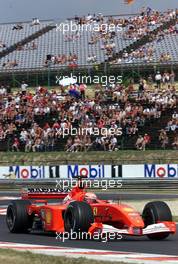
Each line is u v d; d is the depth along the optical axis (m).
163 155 37.72
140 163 37.28
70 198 14.80
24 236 15.04
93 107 42.12
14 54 57.53
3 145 43.38
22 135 42.28
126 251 11.95
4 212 23.00
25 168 38.06
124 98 42.88
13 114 44.84
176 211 22.36
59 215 14.30
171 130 40.09
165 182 34.34
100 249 12.32
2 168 38.72
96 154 39.16
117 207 13.75
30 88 51.75
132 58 50.75
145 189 34.56
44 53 56.41
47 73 51.59
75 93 44.25
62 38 57.72
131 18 56.47
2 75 53.00
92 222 13.55
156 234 14.09
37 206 15.26
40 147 41.50
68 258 10.66
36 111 44.38
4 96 47.09
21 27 61.91
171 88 45.28
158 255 11.23
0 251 11.88
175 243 13.34
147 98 42.44
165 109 41.75
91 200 14.62
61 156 39.81
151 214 13.82
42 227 14.96
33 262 10.30
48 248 12.59
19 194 33.25
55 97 44.78
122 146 39.75
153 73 48.47
